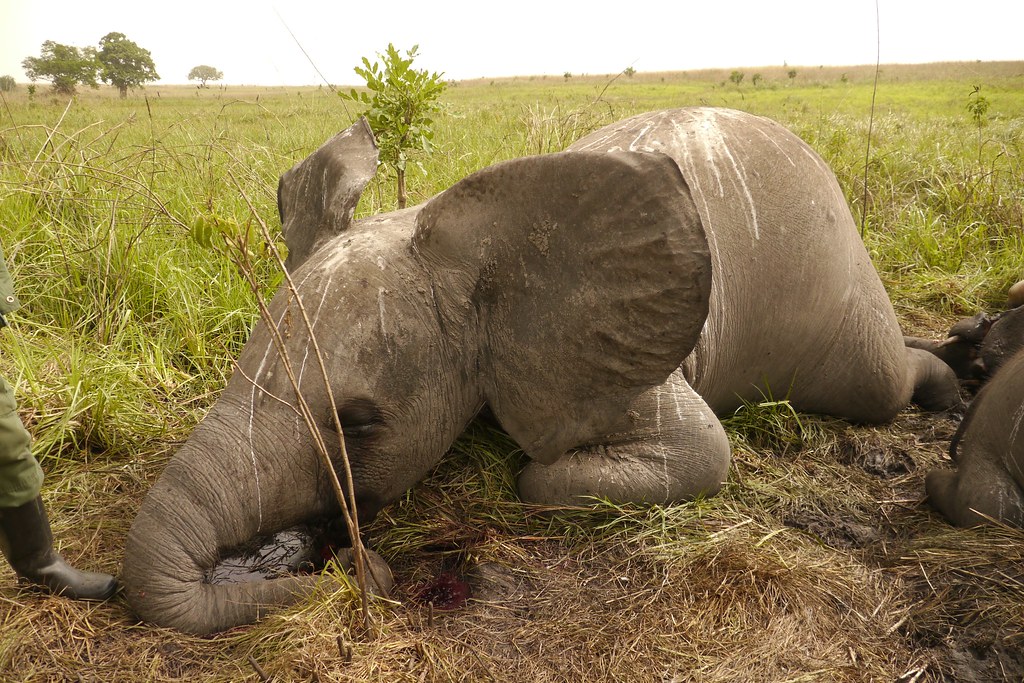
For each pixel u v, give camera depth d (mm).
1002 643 3156
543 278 3223
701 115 4512
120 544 3525
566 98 17016
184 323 5297
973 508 3814
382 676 2826
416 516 3812
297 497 3180
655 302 2965
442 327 3393
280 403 3100
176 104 23547
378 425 3287
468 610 3252
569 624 3188
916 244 7555
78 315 5551
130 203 6508
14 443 2889
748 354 4422
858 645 3139
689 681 2924
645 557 3545
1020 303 6027
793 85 53906
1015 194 8188
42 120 12570
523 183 3211
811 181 4449
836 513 4008
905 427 4906
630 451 3824
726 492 4047
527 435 3471
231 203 6668
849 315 4504
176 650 2885
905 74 72500
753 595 3324
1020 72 47844
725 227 4172
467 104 17969
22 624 2971
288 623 2943
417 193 6805
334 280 3238
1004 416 3822
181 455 3049
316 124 12117
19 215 6125
